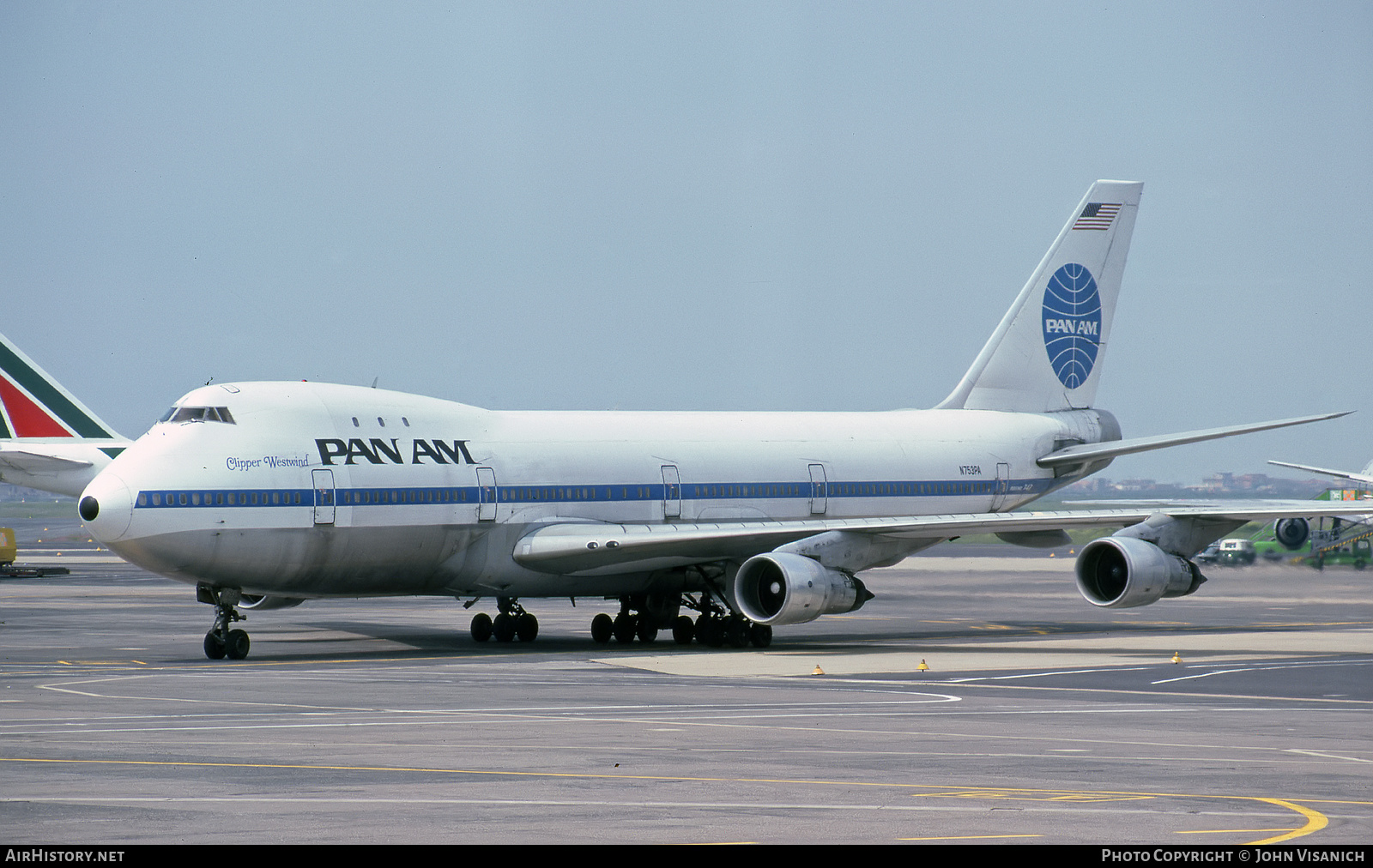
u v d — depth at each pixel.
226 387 83.25
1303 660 80.25
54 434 157.62
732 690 64.31
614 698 60.69
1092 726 51.88
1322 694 63.22
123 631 99.12
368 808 35.50
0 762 42.94
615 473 94.69
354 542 83.19
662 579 94.88
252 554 79.94
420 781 39.44
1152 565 87.88
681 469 97.69
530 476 90.88
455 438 88.94
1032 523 89.12
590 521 92.81
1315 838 32.06
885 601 136.38
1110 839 31.97
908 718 54.12
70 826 33.22
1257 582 153.25
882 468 107.06
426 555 86.56
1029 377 118.81
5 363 156.12
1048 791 38.12
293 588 83.44
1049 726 52.00
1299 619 116.56
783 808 35.56
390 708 56.84
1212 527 92.44
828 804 36.16
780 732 50.09
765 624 87.31
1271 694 63.19
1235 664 77.50
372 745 46.47
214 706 57.59
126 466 78.44
